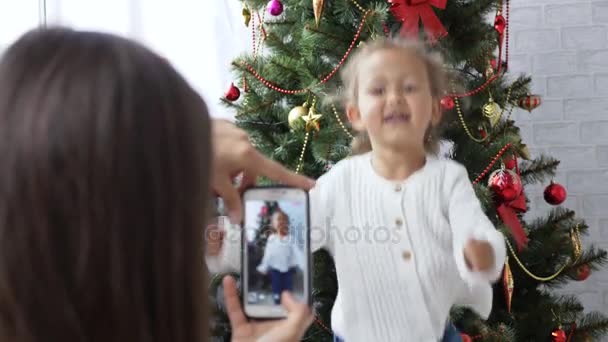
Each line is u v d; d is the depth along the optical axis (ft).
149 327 1.05
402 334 3.12
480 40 4.81
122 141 1.02
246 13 5.28
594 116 6.57
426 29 4.42
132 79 1.06
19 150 1.00
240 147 2.03
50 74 1.05
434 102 3.49
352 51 4.55
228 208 2.03
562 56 6.59
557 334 4.88
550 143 6.64
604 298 6.53
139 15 6.82
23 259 0.99
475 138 4.98
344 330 3.20
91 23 6.76
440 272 3.10
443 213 3.15
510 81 5.81
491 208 4.61
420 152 3.28
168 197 1.05
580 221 5.58
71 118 1.01
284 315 1.93
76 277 1.00
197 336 1.12
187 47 6.93
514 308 5.16
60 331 1.00
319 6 4.40
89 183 1.00
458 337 3.34
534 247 5.12
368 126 3.25
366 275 3.17
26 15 6.37
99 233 1.00
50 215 1.00
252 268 1.99
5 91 1.05
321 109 4.61
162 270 1.05
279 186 2.05
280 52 5.02
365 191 3.24
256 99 4.93
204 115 1.15
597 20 6.54
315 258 4.65
